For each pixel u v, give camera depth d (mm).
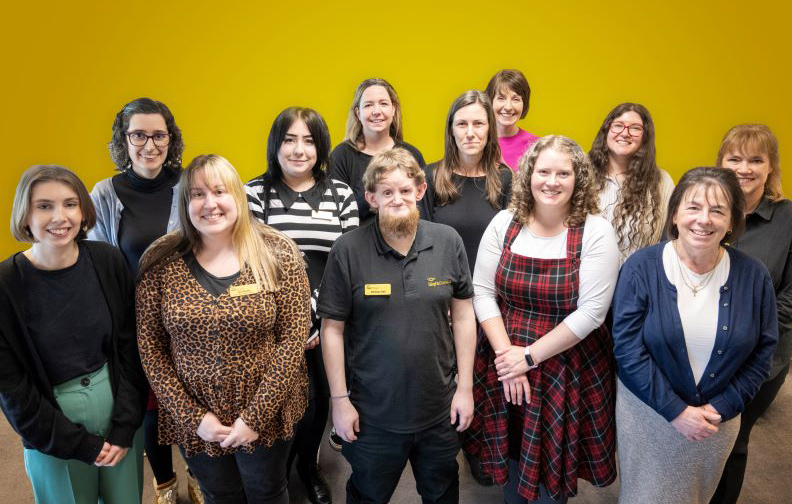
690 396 1584
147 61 3311
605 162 2318
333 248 1672
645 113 2201
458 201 2311
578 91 3449
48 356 1517
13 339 1462
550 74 3434
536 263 1700
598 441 1774
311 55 3402
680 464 1645
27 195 1434
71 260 1547
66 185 1476
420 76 3467
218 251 1604
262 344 1606
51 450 1513
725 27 3258
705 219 1453
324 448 2633
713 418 1541
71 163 3389
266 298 1565
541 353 1696
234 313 1508
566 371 1745
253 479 1701
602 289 1654
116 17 3221
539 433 1758
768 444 2611
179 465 2486
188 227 1571
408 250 1641
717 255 1558
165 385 1560
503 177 2322
